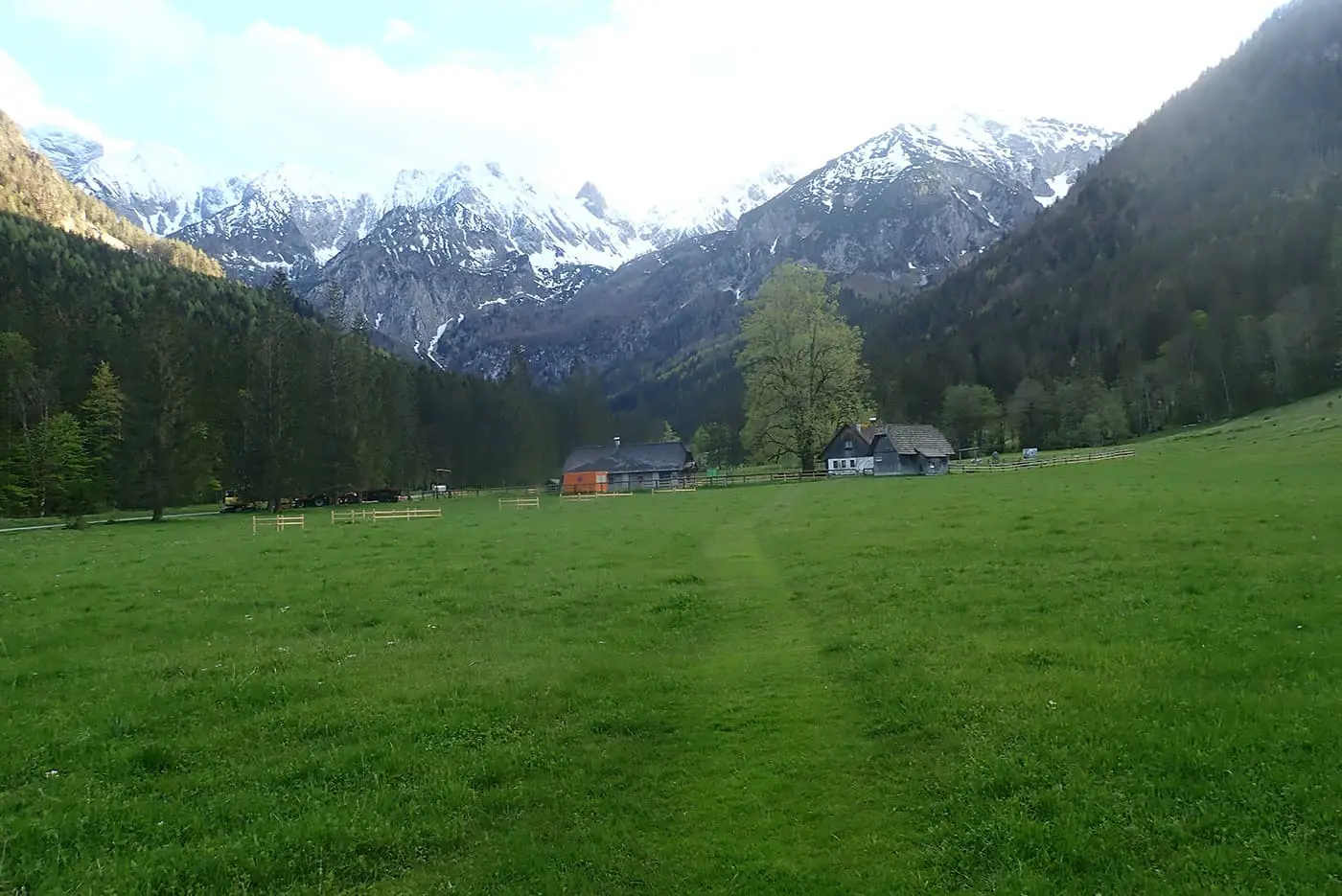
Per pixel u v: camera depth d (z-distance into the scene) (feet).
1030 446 480.64
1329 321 386.52
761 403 307.37
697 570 94.07
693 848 31.55
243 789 37.88
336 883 30.50
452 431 453.99
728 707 46.37
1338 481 145.18
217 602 80.74
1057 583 71.10
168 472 245.04
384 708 47.55
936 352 618.03
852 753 39.09
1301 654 46.55
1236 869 27.68
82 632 69.56
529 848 31.89
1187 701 40.68
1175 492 143.74
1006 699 43.32
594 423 526.16
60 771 40.24
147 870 30.71
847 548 101.40
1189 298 547.90
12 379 279.69
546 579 90.27
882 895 27.91
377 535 150.30
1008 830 30.91
